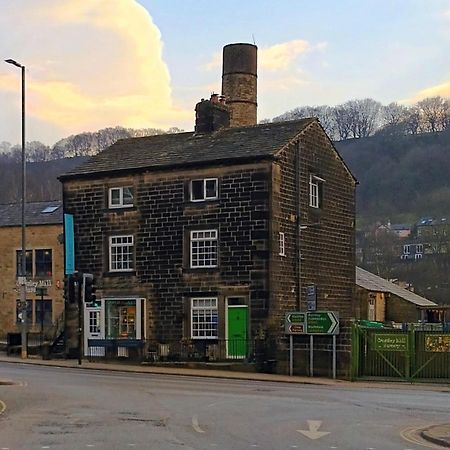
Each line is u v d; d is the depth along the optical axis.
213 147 34.91
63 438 12.69
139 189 35.03
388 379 27.83
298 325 29.53
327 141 37.06
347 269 37.97
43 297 44.09
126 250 35.34
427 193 95.38
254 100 41.69
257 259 31.95
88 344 35.06
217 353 32.28
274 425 14.79
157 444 12.10
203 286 33.03
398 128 104.81
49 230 47.19
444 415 17.02
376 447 12.30
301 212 34.38
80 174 36.44
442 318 56.81
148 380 25.56
